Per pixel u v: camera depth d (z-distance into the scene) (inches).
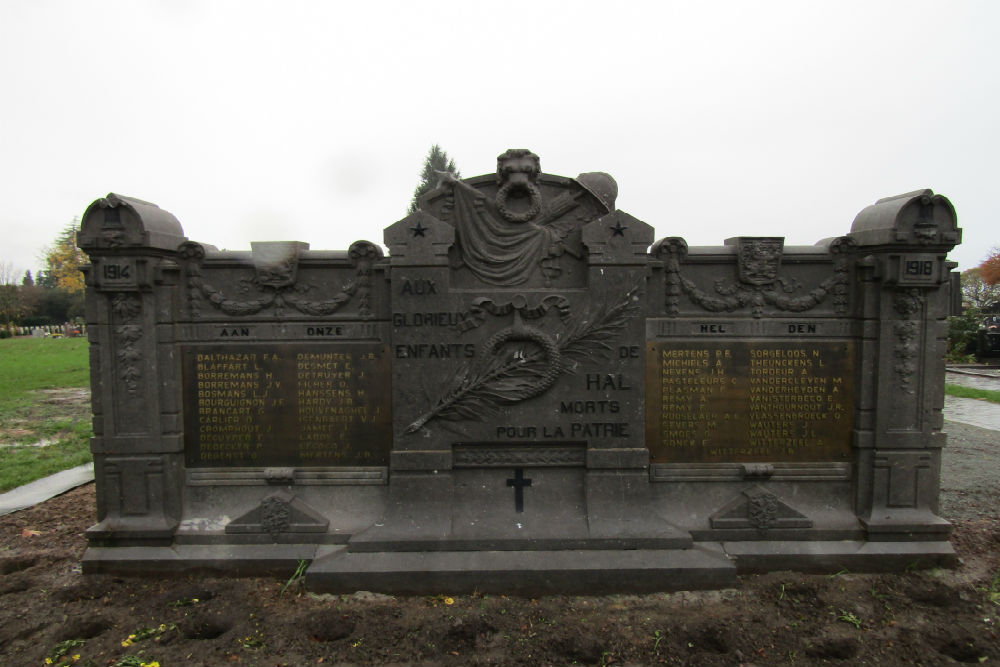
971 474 315.3
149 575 201.0
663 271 210.2
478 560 193.0
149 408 203.5
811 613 179.6
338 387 211.3
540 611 181.0
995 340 999.0
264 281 206.8
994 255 1627.7
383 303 209.9
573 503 208.4
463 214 207.5
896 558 200.7
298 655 160.9
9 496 281.0
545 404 207.0
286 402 211.5
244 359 210.2
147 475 205.0
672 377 211.8
